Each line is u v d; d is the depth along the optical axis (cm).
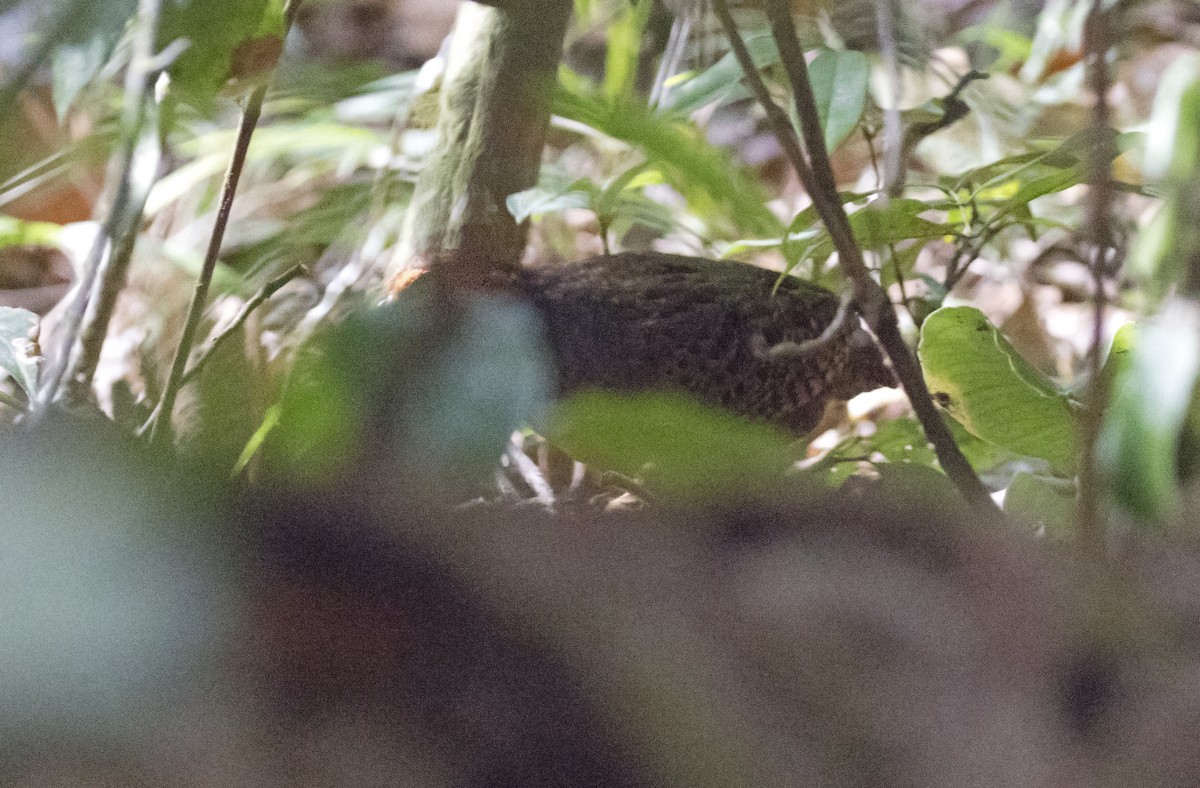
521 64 1037
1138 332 538
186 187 1345
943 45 1652
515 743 283
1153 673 318
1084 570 348
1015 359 842
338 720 265
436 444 416
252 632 260
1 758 223
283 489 303
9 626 225
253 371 832
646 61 1338
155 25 452
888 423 1144
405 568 290
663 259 1123
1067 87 1473
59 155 505
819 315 1119
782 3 618
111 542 246
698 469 450
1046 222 1103
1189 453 533
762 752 290
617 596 303
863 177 1501
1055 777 300
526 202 1053
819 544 331
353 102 1397
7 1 364
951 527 355
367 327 443
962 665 313
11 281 1521
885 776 296
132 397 882
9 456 264
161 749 236
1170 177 526
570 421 530
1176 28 1579
